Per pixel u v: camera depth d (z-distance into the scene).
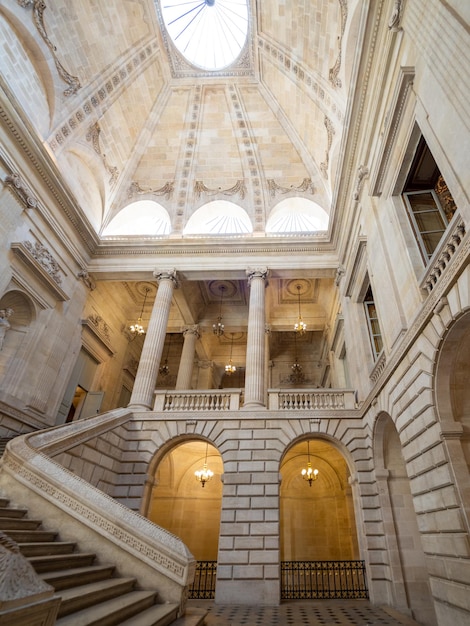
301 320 18.38
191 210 17.17
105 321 17.80
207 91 17.97
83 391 16.31
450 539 5.92
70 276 14.17
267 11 14.45
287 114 17.12
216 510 15.05
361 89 9.62
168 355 22.39
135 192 17.52
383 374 8.76
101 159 15.71
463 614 5.52
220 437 11.02
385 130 8.05
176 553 5.57
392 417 8.48
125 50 15.08
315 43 13.28
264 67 16.75
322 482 15.05
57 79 12.62
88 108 14.24
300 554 13.84
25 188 11.16
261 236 15.55
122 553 5.60
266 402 12.46
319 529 14.33
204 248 15.24
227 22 16.59
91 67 13.92
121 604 4.35
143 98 17.02
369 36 8.70
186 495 15.21
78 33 12.98
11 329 12.00
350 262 12.76
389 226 8.67
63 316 13.69
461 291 5.53
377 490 9.73
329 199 16.16
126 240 15.46
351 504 12.94
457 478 5.81
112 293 18.03
